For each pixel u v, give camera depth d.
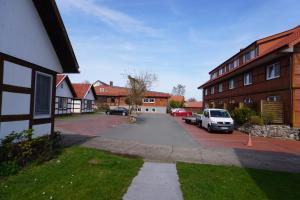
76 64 11.05
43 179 6.50
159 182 6.99
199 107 64.81
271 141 16.67
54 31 9.77
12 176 6.55
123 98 61.59
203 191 6.37
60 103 34.56
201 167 8.74
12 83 7.82
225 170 8.45
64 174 7.02
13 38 7.80
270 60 21.23
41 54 9.49
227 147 13.74
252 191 6.53
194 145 14.06
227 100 33.75
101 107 57.84
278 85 20.09
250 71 25.84
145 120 34.22
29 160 7.70
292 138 17.56
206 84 42.69
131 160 9.21
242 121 21.78
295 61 18.17
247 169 8.74
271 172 8.49
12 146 7.06
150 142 14.38
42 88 9.76
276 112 19.55
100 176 7.08
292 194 6.42
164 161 9.60
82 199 5.50
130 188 6.44
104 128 21.30
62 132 17.23
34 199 5.35
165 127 24.83
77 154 9.34
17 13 7.98
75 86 44.88
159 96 60.12
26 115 8.59
